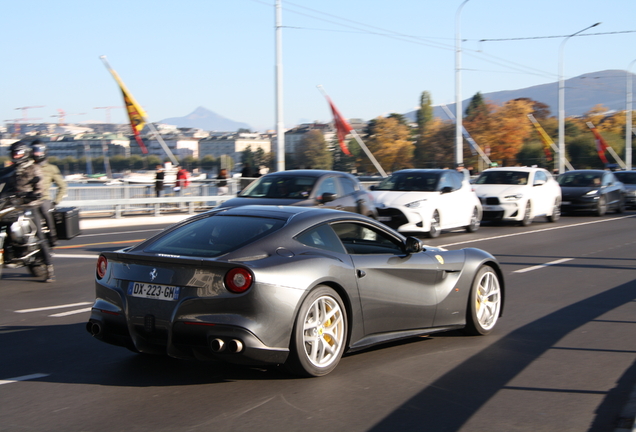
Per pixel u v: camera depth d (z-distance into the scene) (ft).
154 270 16.35
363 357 19.21
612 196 85.71
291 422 13.93
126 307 16.43
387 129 371.76
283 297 15.96
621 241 53.52
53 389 16.20
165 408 14.79
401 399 15.47
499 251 46.21
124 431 13.47
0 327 23.20
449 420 14.14
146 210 82.53
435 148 347.36
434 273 20.34
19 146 31.37
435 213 54.44
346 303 17.79
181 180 85.61
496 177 70.28
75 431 13.50
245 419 14.10
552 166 298.97
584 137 324.60
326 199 41.83
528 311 26.12
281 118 91.04
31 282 32.99
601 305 27.37
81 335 21.97
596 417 14.37
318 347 17.07
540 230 63.36
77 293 29.96
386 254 19.38
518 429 13.64
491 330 22.49
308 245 17.52
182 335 15.79
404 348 20.31
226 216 18.61
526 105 313.53
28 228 31.71
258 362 15.92
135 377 17.15
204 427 13.65
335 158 373.61
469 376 17.39
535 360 19.02
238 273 15.61
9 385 16.53
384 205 52.60
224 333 15.43
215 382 16.67
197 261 15.79
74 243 52.08
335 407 14.88
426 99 446.60
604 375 17.53
